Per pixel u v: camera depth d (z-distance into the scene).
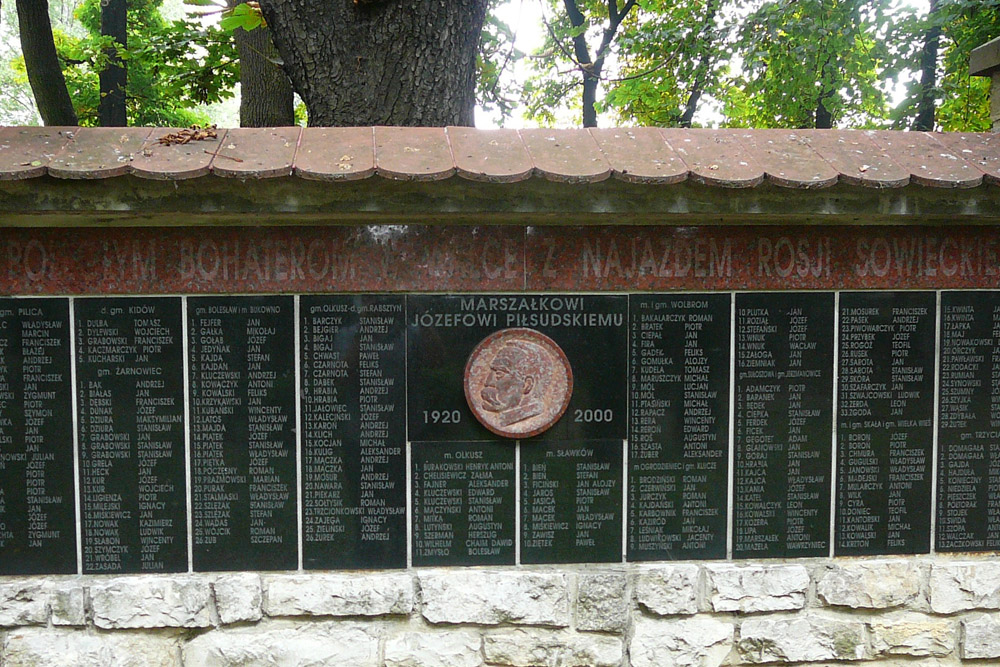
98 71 12.28
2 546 3.43
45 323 3.40
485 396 3.50
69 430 3.44
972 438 3.69
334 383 3.50
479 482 3.57
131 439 3.46
